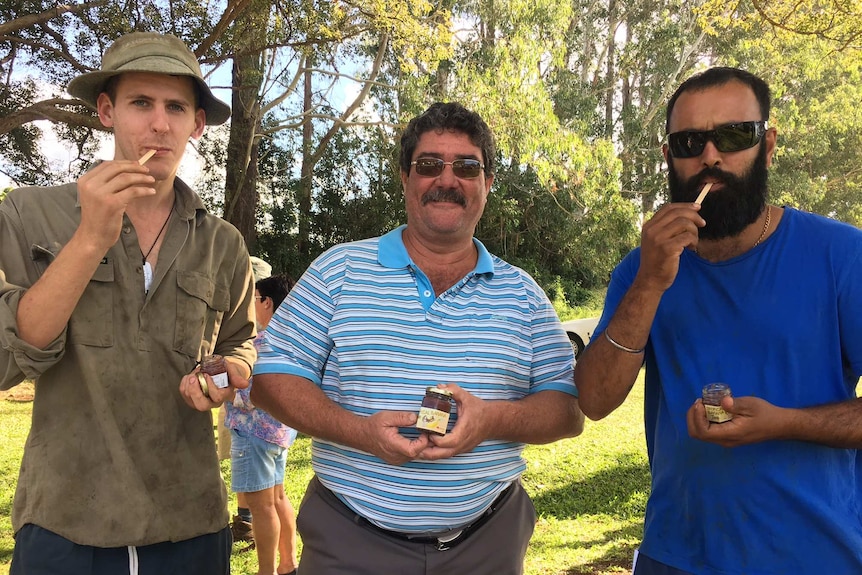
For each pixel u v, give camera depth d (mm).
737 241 1946
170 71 2039
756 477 1826
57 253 2006
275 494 3889
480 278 2326
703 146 1873
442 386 1974
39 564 1961
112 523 1976
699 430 1717
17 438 7676
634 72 28125
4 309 1825
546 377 2326
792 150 25688
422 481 2088
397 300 2201
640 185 26516
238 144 17281
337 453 2162
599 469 6688
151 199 2178
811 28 8539
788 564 1793
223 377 2064
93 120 11086
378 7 11844
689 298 1984
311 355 2234
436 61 13328
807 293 1846
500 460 2215
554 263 24453
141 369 2070
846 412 1711
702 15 10188
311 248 22484
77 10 11008
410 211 2357
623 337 1934
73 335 2002
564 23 18609
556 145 16672
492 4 17969
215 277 2301
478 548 2160
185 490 2135
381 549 2092
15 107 12867
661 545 1995
